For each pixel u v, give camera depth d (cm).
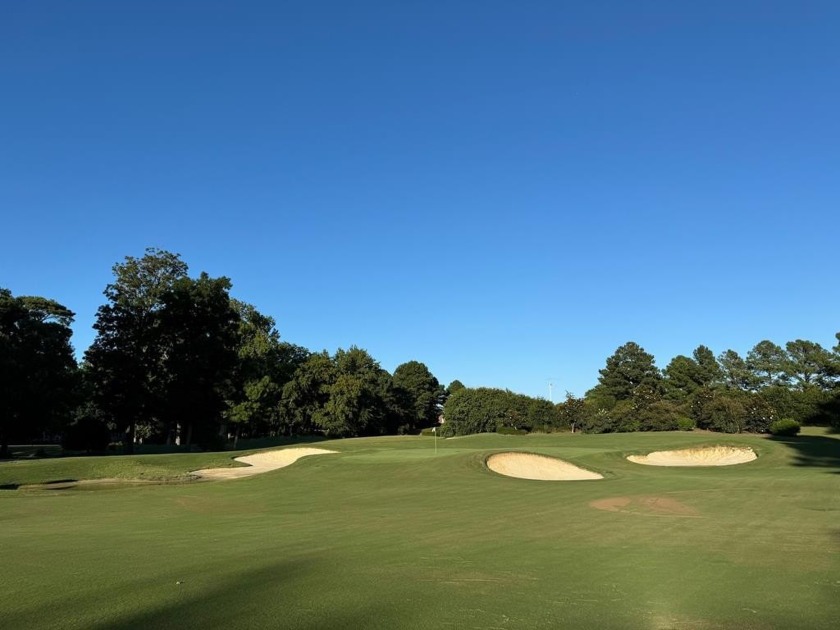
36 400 4391
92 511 1558
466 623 604
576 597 704
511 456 2661
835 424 5191
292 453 3716
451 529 1208
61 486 2372
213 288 5031
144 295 4956
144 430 7519
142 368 4756
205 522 1344
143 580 773
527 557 926
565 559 912
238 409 5825
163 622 600
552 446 3706
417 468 2441
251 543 1059
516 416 6334
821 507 1498
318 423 7375
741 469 2659
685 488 1914
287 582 765
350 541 1074
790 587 756
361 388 7719
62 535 1166
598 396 9169
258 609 645
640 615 638
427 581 774
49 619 611
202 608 648
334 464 2611
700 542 1054
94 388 5050
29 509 1600
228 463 3150
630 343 9469
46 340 4612
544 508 1515
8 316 4475
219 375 5047
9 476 2538
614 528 1209
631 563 886
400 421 9675
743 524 1252
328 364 7800
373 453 3056
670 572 830
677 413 5634
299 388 7562
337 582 766
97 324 4794
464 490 1934
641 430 5562
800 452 3112
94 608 648
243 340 5981
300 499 1778
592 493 1809
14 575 803
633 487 1958
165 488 2106
